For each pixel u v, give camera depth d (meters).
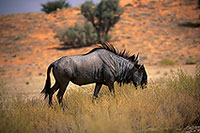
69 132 16.36
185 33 137.50
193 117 17.48
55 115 18.67
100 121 13.13
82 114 17.80
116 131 12.59
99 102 20.20
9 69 87.56
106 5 127.44
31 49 127.75
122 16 180.25
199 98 20.23
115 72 22.53
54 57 107.00
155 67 73.19
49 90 22.62
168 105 18.67
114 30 148.25
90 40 126.06
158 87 22.95
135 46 116.31
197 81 23.22
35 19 191.25
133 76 23.52
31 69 86.06
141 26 157.88
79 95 23.28
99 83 23.09
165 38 131.38
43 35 155.38
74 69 21.31
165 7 197.25
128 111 17.78
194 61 78.75
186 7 192.50
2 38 152.25
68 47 126.06
